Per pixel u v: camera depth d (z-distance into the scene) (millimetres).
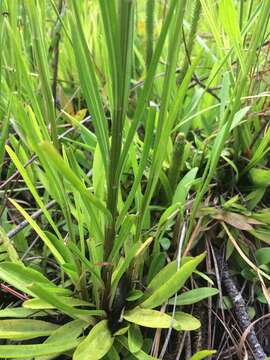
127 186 389
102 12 196
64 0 416
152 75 213
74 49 226
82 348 262
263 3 275
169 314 306
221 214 360
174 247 357
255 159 382
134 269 303
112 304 303
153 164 269
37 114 273
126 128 347
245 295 357
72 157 295
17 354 254
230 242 360
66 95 525
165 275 311
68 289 309
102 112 238
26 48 457
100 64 527
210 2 362
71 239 300
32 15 256
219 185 403
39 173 333
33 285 223
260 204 407
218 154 293
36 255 363
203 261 361
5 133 336
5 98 411
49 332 287
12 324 297
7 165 441
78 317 287
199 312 335
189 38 403
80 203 304
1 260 338
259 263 355
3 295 342
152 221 382
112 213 262
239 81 336
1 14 326
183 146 354
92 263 290
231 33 325
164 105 248
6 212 380
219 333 336
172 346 323
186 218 344
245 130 393
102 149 245
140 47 559
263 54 446
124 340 289
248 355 316
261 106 415
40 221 390
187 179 354
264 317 326
